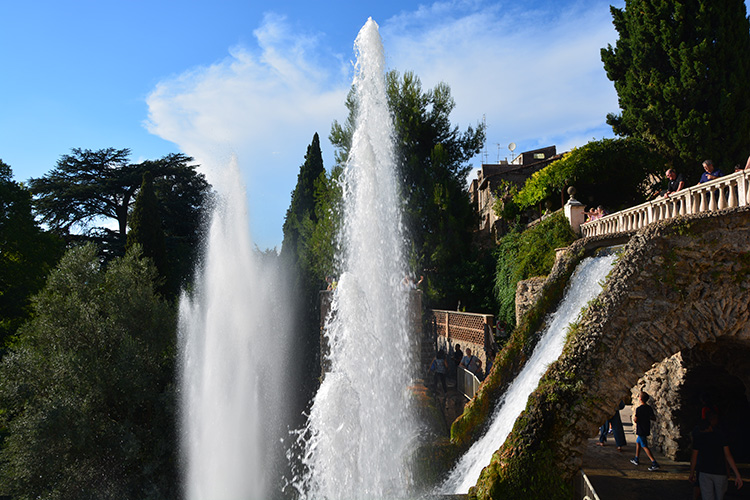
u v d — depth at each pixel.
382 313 15.23
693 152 20.62
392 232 16.25
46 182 39.53
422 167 26.66
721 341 9.70
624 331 8.48
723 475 8.09
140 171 39.88
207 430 18.61
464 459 11.26
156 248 29.22
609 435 13.64
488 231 34.69
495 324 18.27
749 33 20.78
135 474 18.52
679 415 11.19
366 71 16.06
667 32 21.05
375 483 11.49
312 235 30.11
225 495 17.92
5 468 17.64
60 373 18.83
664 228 8.65
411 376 16.22
